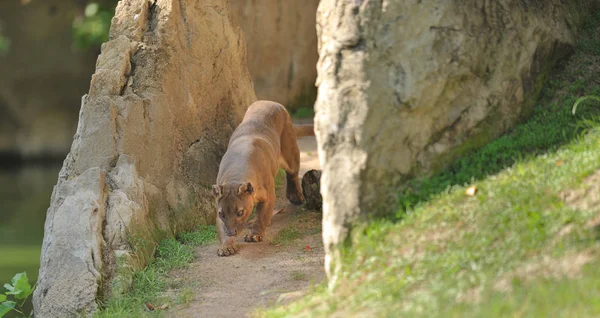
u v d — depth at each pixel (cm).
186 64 2947
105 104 2684
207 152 3019
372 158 1841
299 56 5209
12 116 7262
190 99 2939
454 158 1978
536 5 2253
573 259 1529
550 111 2181
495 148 1997
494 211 1741
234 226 2473
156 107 2778
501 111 2084
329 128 1880
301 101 5244
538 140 2016
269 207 2709
